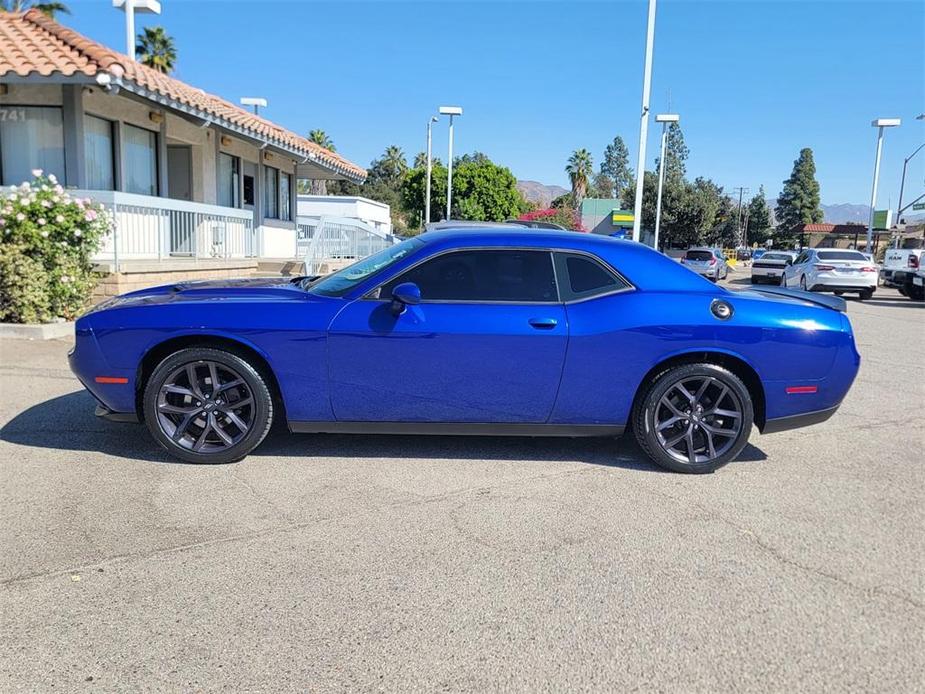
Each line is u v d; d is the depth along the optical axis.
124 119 13.09
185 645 2.75
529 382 4.60
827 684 2.61
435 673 2.62
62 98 11.80
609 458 5.09
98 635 2.80
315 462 4.79
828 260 21.95
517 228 5.54
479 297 4.64
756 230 105.94
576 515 4.07
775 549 3.70
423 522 3.90
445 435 5.43
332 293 4.74
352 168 23.28
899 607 3.16
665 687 2.58
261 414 4.61
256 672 2.60
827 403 4.87
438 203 54.34
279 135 17.36
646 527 3.93
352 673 2.61
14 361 7.42
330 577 3.29
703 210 63.66
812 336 4.75
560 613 3.04
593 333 4.57
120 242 11.45
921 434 6.02
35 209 8.80
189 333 4.51
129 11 16.19
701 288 4.83
